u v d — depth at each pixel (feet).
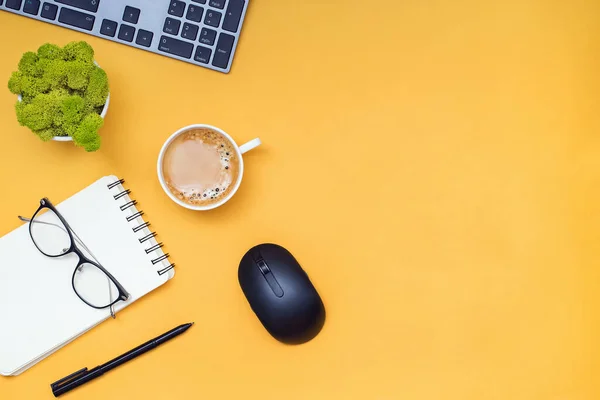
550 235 2.48
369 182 2.47
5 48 2.40
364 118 2.46
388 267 2.49
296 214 2.47
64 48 2.11
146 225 2.44
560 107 2.45
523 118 2.46
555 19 2.43
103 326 2.47
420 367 2.49
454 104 2.46
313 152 2.46
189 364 2.49
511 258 2.49
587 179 2.46
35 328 2.42
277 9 2.42
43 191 2.43
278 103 2.44
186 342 2.49
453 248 2.49
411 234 2.49
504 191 2.48
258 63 2.43
